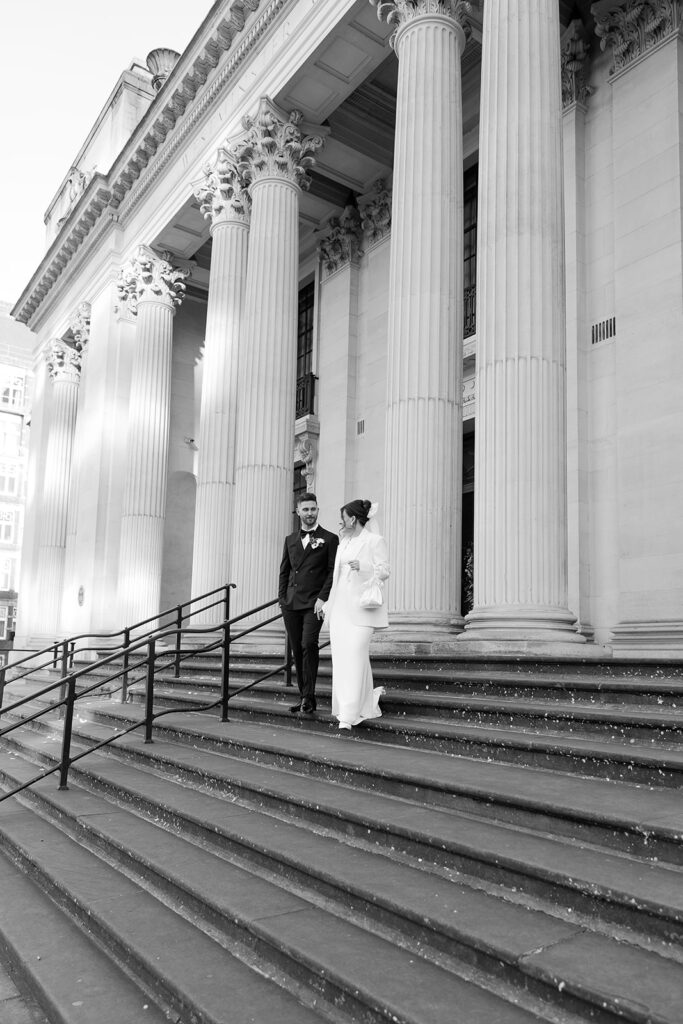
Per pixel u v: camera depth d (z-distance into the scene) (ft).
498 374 27.63
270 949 11.35
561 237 29.04
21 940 13.38
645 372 35.53
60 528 81.97
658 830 11.29
